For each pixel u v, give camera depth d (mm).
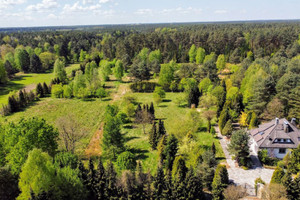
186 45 129375
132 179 29031
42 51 153625
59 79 96625
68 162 32938
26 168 24344
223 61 100375
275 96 53344
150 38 134250
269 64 82375
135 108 70000
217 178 29406
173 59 119750
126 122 61531
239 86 74188
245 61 87000
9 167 30422
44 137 34719
